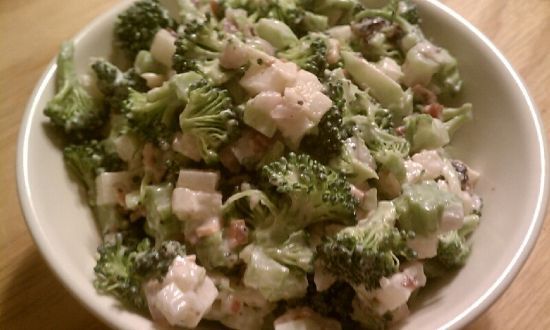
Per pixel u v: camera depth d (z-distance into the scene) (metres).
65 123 0.22
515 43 0.28
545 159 0.20
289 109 0.19
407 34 0.24
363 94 0.22
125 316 0.17
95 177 0.21
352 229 0.18
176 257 0.18
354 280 0.17
